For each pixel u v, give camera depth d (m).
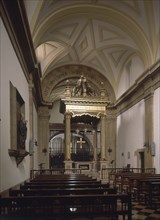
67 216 4.20
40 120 21.53
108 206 4.55
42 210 4.30
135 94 17.58
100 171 17.69
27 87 11.55
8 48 6.96
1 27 6.09
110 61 20.59
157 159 13.52
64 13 13.95
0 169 5.62
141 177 9.73
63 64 21.70
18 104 8.77
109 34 17.02
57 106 31.91
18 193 5.12
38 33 12.62
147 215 6.92
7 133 6.54
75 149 28.12
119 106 21.66
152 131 14.23
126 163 19.34
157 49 14.06
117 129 22.16
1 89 5.95
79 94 19.17
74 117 19.91
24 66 10.26
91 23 16.30
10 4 6.60
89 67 22.33
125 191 10.70
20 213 4.11
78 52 20.02
